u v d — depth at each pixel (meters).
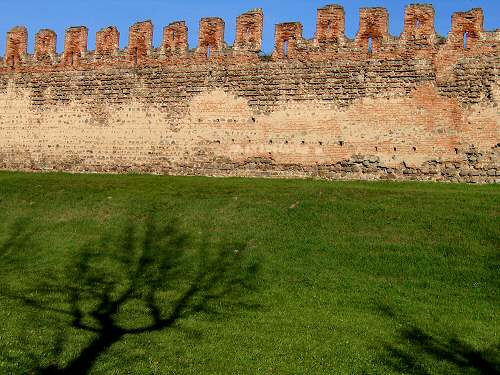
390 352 12.47
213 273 17.61
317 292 15.97
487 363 12.04
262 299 15.55
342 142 27.61
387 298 15.52
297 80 28.50
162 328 13.70
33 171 32.34
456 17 26.42
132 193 25.47
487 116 25.67
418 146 26.55
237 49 29.50
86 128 31.66
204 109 29.77
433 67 26.59
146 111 30.69
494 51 25.81
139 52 31.03
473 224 19.41
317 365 11.88
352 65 27.73
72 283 17.16
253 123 28.97
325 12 28.30
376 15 27.55
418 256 17.89
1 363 11.76
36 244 21.09
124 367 11.73
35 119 32.66
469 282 16.30
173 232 21.17
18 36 33.34
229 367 11.77
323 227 20.34
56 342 12.86
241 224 21.23
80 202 24.94
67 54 32.28
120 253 19.75
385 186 25.09
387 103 27.09
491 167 25.47
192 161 29.78
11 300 15.66
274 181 27.17
